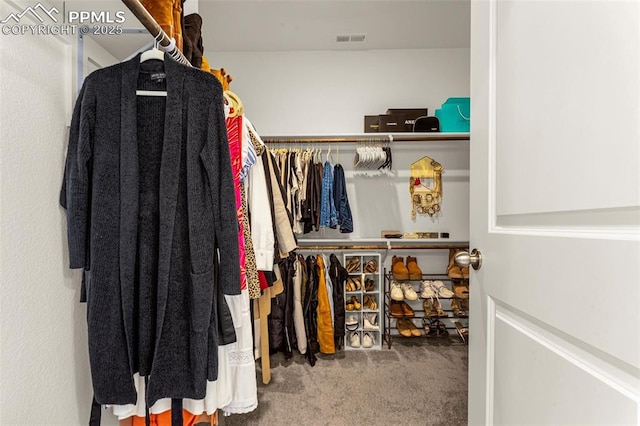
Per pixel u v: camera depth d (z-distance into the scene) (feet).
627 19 1.44
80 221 2.68
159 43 2.88
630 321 1.41
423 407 6.31
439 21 8.82
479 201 2.89
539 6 2.07
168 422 3.24
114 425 3.49
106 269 2.74
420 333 9.38
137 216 2.82
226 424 5.77
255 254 4.63
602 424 1.58
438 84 10.46
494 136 2.68
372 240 9.77
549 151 1.98
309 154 9.36
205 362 2.91
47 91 2.69
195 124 3.00
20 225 2.42
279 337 8.41
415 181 10.46
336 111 10.48
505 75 2.50
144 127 2.99
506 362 2.49
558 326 1.87
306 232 9.45
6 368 2.30
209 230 3.00
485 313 2.79
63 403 2.83
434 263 10.49
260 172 4.77
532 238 2.12
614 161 1.51
